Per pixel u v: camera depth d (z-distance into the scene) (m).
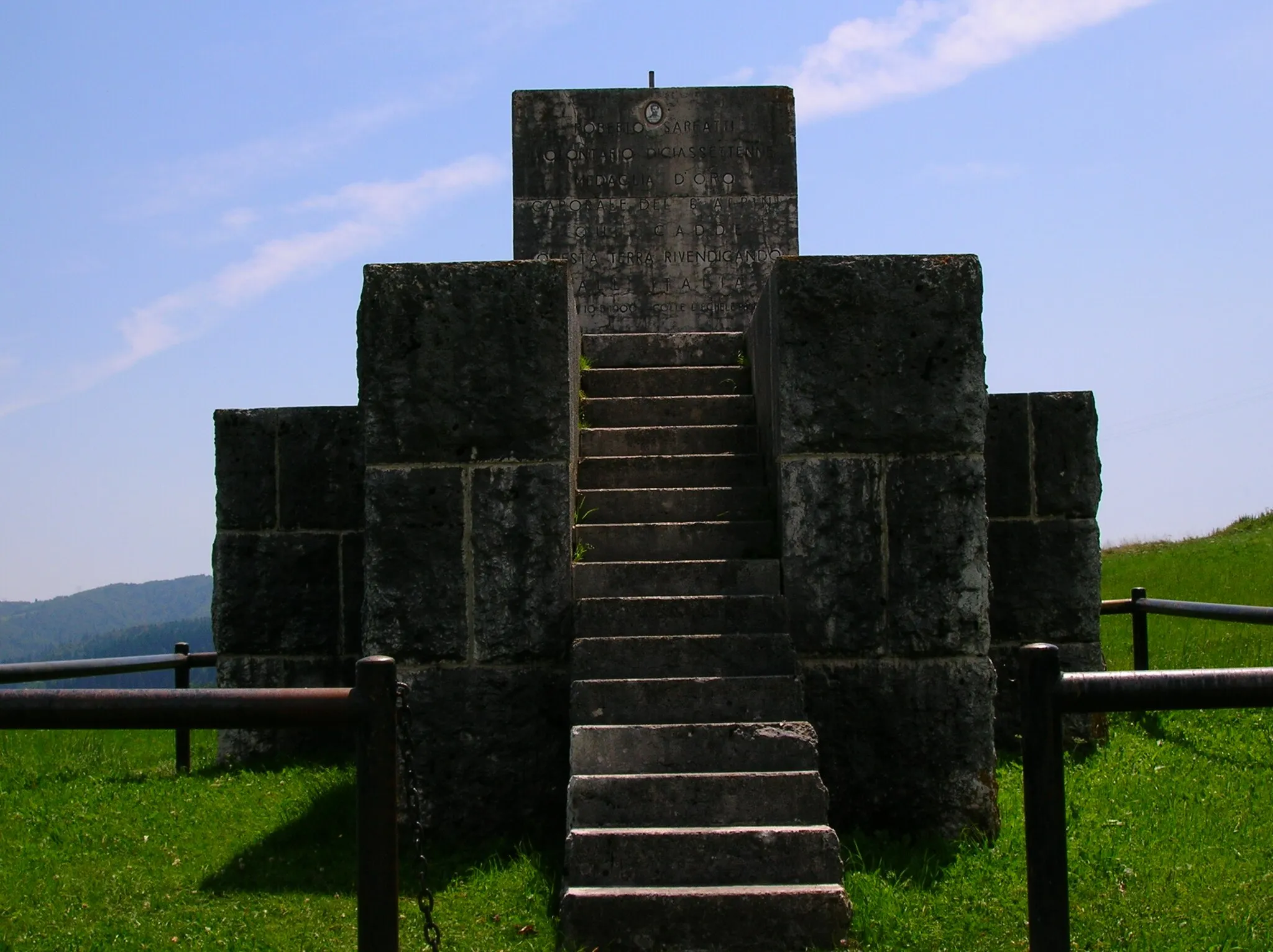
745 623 6.18
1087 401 8.41
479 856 5.93
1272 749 7.68
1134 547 28.44
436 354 6.30
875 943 4.80
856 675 6.24
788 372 6.32
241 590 8.52
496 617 6.25
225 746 8.41
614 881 5.02
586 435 7.52
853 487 6.29
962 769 6.20
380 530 6.27
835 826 6.18
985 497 6.51
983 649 6.25
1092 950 4.70
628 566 6.49
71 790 7.52
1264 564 20.92
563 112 11.05
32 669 7.56
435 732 6.21
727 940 4.84
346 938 4.92
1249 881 5.40
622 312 10.93
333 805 6.70
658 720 5.73
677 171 11.02
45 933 5.09
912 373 6.30
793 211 10.99
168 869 5.91
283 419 8.55
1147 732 8.44
